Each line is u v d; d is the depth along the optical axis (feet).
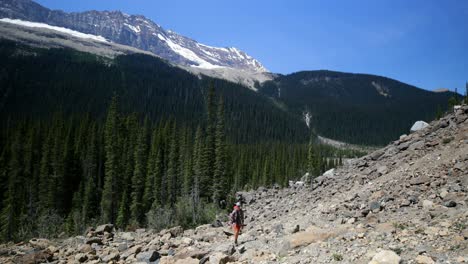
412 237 33.12
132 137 299.17
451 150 61.26
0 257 53.78
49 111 651.66
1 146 368.07
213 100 244.63
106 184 228.84
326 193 78.64
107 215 214.90
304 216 62.08
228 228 66.39
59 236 119.75
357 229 39.93
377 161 85.66
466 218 34.53
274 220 71.51
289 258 35.42
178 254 44.24
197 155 244.42
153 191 233.96
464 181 46.57
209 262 38.40
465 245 28.53
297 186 117.91
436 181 50.08
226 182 207.62
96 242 62.64
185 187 212.64
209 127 238.48
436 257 27.58
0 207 255.70
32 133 331.36
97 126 367.45
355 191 66.49
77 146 303.48
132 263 45.24
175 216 138.00
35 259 49.55
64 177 264.72
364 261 29.48
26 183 270.87
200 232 68.80
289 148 536.01
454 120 77.30
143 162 257.55
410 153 74.13
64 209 251.60
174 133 306.35
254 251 41.11
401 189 53.42
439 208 40.24
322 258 32.83
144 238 66.28
